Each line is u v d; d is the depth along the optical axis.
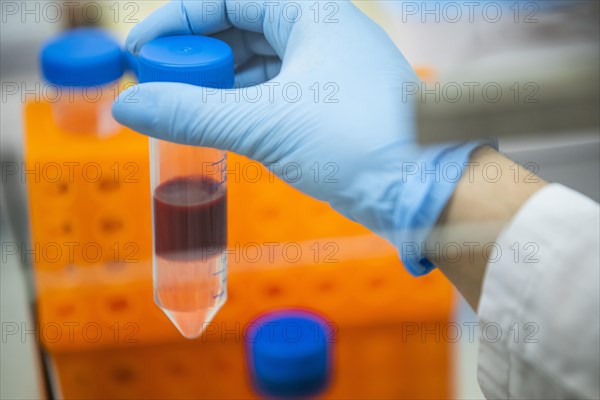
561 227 0.57
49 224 0.64
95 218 0.65
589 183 0.63
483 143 0.61
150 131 0.61
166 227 0.62
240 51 0.69
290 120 0.62
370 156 0.61
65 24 0.68
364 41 0.64
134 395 0.67
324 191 0.62
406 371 0.69
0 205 0.66
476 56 0.46
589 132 0.44
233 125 0.61
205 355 0.67
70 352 0.65
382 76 0.63
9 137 0.67
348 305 0.67
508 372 0.59
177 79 0.60
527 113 0.43
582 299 0.57
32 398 0.63
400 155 0.61
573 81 0.42
